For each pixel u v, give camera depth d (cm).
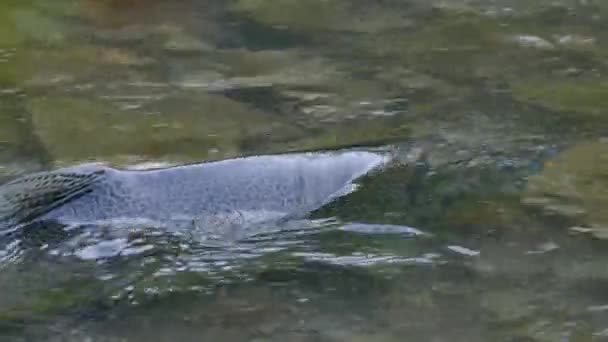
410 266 1015
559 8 1702
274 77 1469
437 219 1080
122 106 1366
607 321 941
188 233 1034
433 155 1210
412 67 1502
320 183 1094
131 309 957
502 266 1019
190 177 1066
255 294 977
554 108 1366
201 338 920
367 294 977
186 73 1479
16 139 1261
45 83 1431
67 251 1010
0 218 1027
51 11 1669
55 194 1048
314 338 917
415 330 927
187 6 1706
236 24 1647
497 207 1112
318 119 1337
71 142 1255
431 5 1719
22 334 920
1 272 986
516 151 1238
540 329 929
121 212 1038
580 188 1154
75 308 955
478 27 1636
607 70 1491
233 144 1257
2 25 1611
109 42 1573
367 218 1070
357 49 1566
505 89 1427
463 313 950
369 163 1146
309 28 1639
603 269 1015
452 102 1385
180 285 986
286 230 1047
